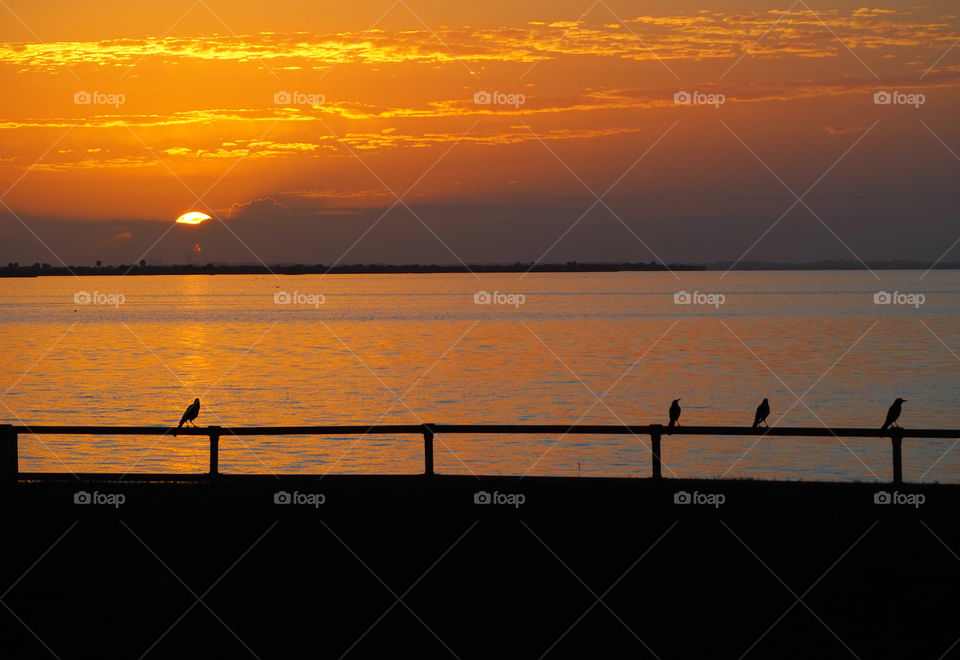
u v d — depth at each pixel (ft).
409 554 57.06
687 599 55.52
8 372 214.48
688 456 112.78
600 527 57.00
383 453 115.34
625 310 493.77
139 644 55.06
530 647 54.39
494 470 105.70
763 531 56.24
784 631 54.39
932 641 53.36
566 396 171.32
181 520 58.49
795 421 143.74
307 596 56.70
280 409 158.30
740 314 442.09
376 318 437.17
